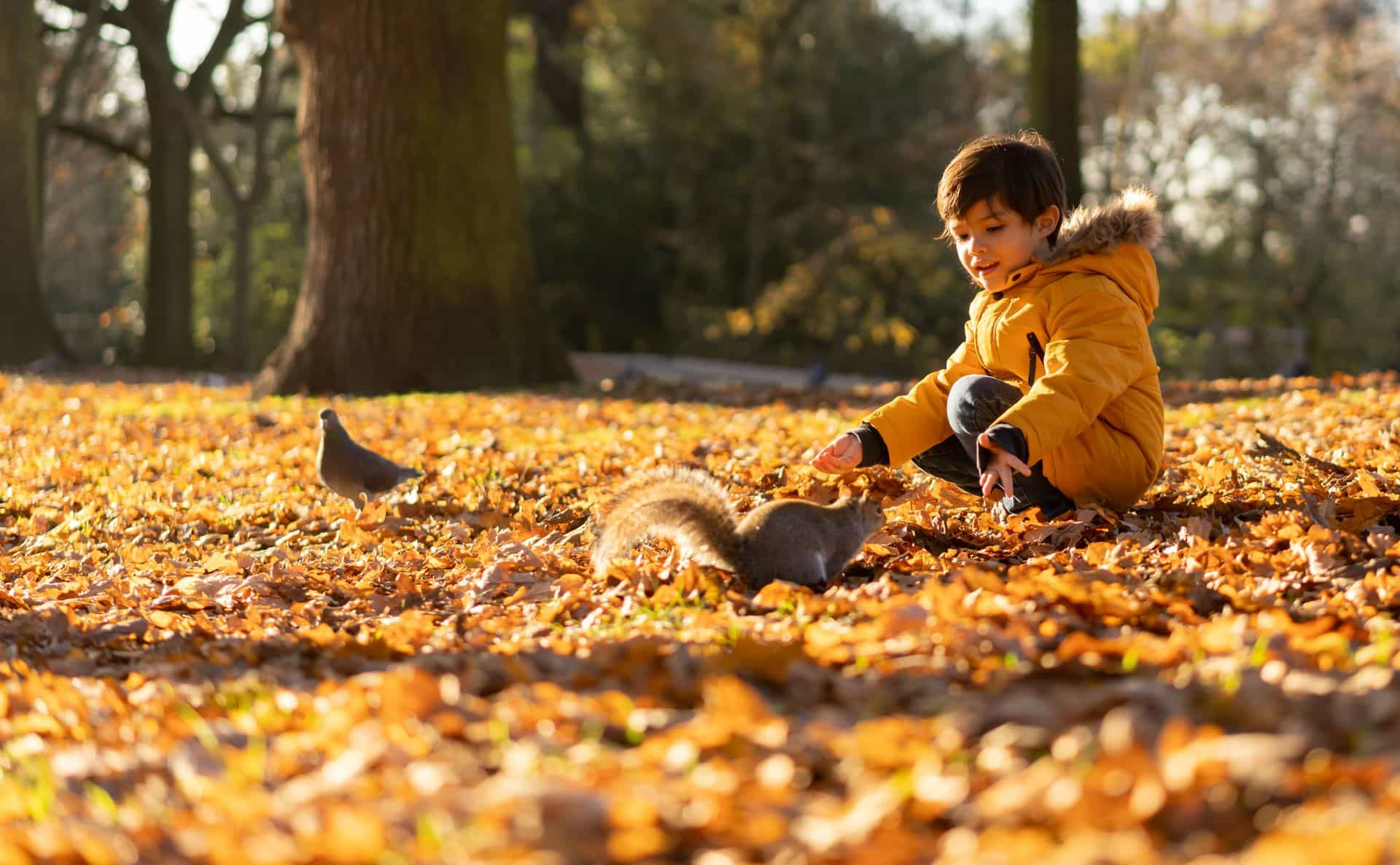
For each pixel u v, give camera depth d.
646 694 2.81
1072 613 3.35
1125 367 4.49
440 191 15.34
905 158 34.97
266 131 30.08
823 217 33.97
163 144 30.53
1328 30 43.53
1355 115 46.22
